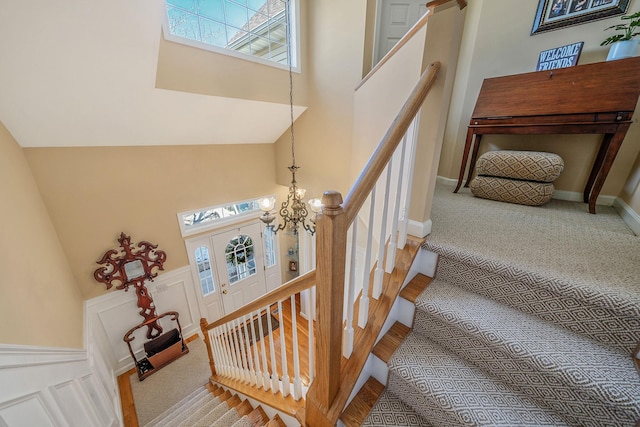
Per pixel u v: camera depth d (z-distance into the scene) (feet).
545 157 5.85
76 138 7.13
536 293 3.20
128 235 9.00
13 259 4.40
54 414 3.56
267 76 8.87
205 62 7.29
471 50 7.80
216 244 11.75
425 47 3.57
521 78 6.30
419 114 3.70
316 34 9.38
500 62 7.30
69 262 7.90
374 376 3.49
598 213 5.59
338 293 2.55
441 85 3.47
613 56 5.21
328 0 8.71
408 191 3.83
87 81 5.45
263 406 4.72
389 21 8.65
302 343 11.11
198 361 10.01
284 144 12.03
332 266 2.37
